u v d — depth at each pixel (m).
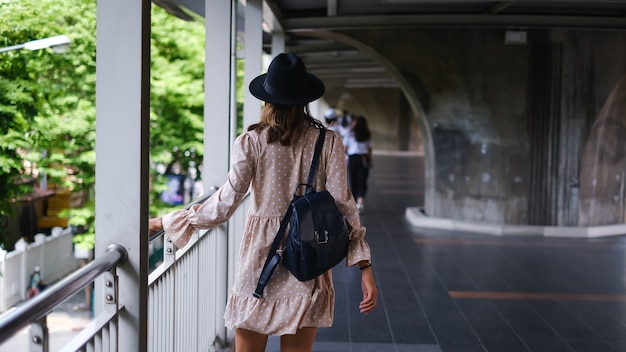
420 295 6.30
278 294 2.57
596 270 7.46
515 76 9.55
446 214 10.42
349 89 34.78
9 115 10.37
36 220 18.59
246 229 2.61
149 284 2.71
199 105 15.30
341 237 2.50
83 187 12.95
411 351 4.71
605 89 9.53
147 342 2.51
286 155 2.57
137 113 2.39
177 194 17.34
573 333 5.18
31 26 10.23
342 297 6.21
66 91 11.43
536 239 9.45
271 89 2.56
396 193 15.13
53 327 11.72
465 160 10.16
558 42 9.44
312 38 12.79
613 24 8.47
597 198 9.95
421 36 9.80
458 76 9.77
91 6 11.03
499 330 5.23
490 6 8.09
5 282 12.57
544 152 9.70
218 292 4.39
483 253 8.37
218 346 4.39
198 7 6.32
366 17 8.68
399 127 34.94
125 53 2.38
